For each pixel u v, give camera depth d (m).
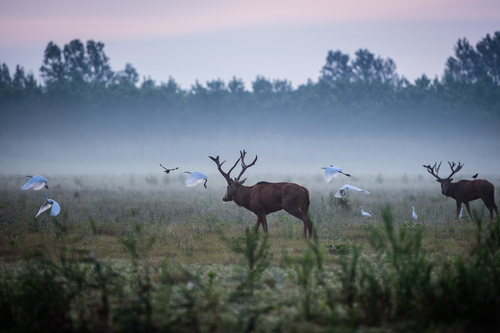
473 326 28.72
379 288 31.80
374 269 39.06
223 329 28.19
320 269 34.91
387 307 30.91
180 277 37.44
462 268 31.08
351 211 73.62
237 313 30.25
